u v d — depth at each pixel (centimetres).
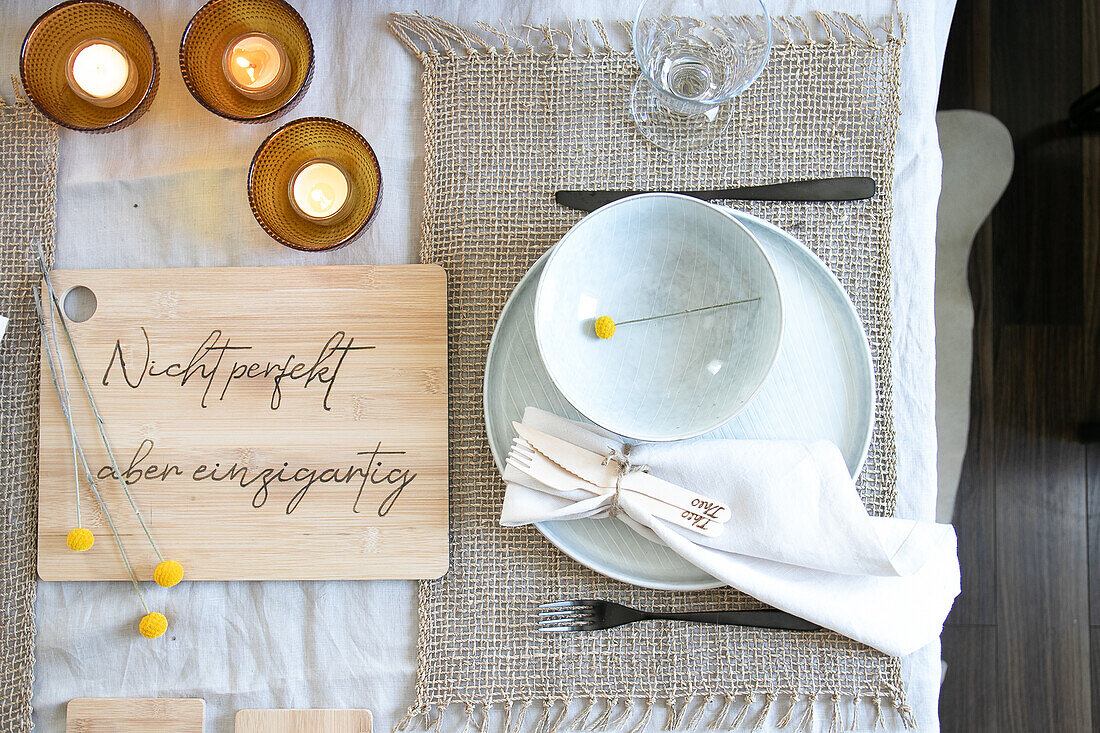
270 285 81
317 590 82
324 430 81
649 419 76
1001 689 129
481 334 83
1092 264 130
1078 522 129
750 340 74
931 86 82
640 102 83
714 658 81
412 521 80
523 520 75
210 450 80
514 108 84
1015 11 132
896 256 82
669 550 79
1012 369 131
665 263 77
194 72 79
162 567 76
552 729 81
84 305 83
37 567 80
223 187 84
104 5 77
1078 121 128
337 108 85
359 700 81
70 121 80
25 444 82
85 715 80
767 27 72
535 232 83
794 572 76
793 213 82
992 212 131
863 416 77
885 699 80
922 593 76
